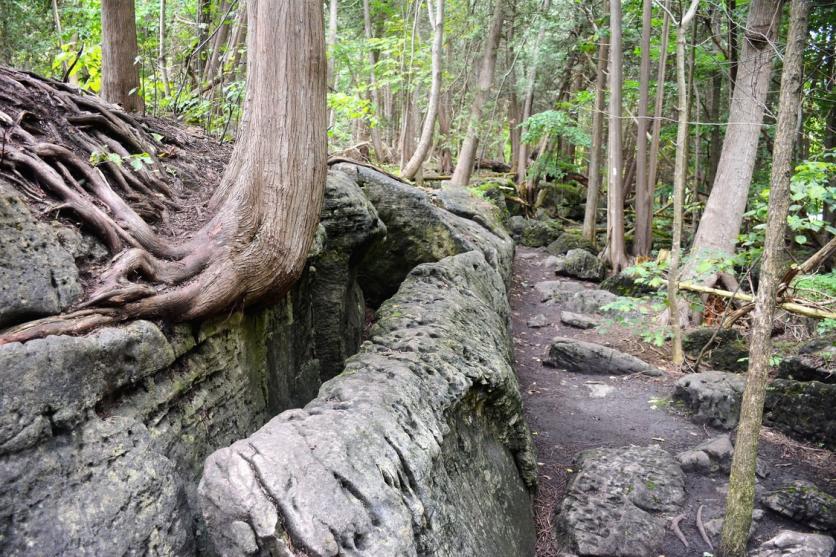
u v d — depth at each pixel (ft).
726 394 19.15
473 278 21.06
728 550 11.71
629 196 67.62
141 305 7.84
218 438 9.12
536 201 68.39
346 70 47.52
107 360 6.75
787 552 12.22
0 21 28.27
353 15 54.95
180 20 27.84
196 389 8.84
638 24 48.11
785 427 18.33
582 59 60.59
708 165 59.67
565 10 47.37
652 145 40.37
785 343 24.53
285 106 10.02
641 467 15.40
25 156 8.48
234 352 10.27
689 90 37.45
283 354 13.21
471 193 42.57
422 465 8.54
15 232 6.99
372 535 6.67
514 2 48.29
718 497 14.84
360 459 7.48
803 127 39.32
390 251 24.84
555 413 20.47
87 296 7.43
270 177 9.93
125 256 8.23
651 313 30.58
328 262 17.19
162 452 7.34
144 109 18.49
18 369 5.72
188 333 8.70
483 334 15.75
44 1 28.50
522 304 35.22
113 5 17.08
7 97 10.46
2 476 5.37
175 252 9.27
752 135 28.50
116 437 6.61
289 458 6.86
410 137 60.54
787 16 36.68
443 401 10.75
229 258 9.36
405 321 14.23
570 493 14.47
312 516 6.33
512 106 71.05
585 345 24.89
